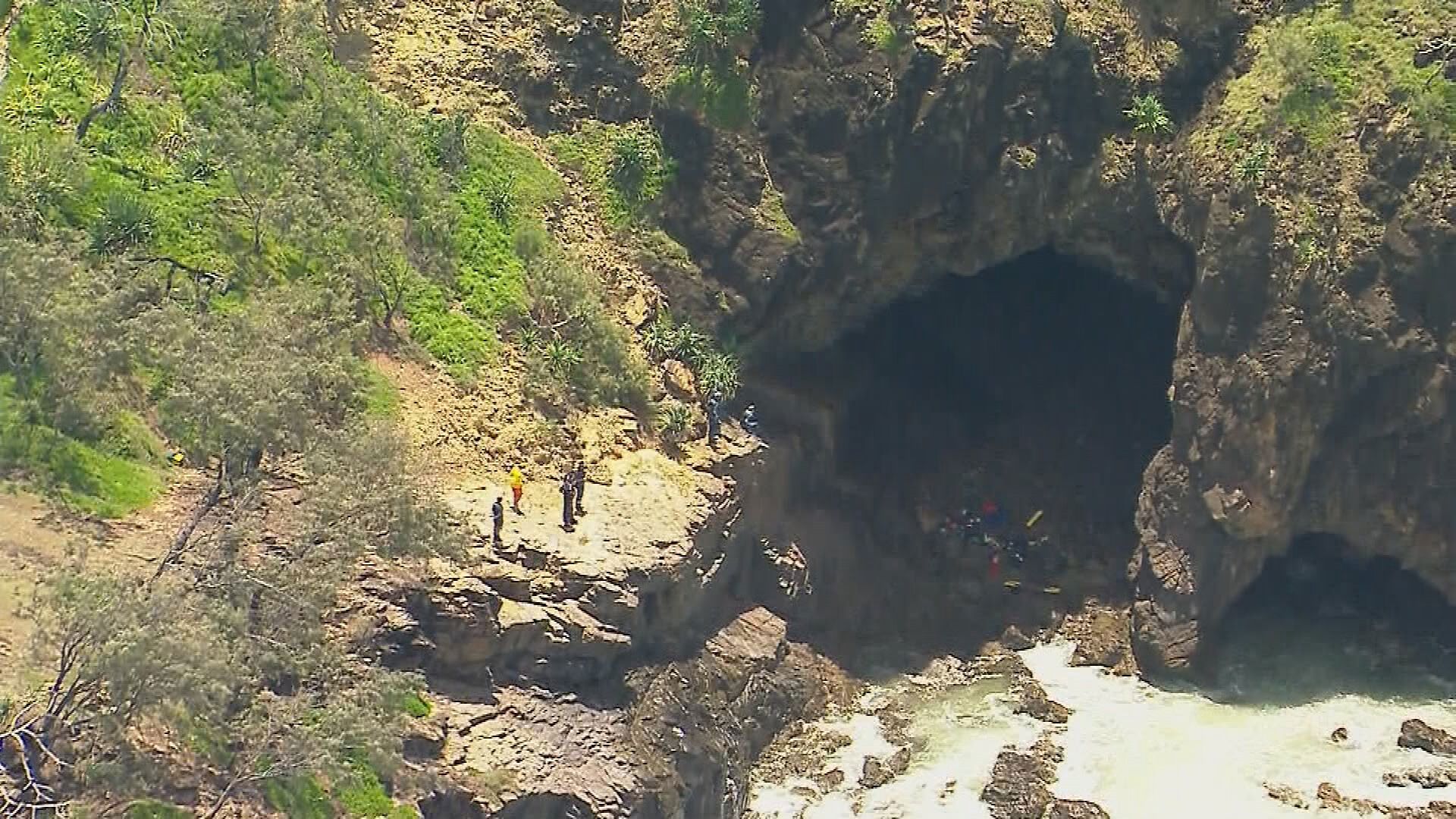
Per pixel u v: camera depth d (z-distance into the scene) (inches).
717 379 2196.1
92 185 1918.1
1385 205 2182.6
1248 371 2198.6
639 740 1808.6
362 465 1675.7
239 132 2059.5
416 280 2108.8
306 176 2070.6
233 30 2172.7
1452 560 2249.0
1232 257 2215.8
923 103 2258.9
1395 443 2210.9
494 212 2219.5
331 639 1612.9
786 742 2082.9
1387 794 1996.8
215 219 1988.2
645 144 2310.5
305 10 2244.1
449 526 1733.5
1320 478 2237.9
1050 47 2287.2
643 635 1915.6
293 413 1668.3
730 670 2032.5
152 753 1422.2
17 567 1539.1
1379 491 2231.8
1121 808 1963.6
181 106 2086.6
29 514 1617.9
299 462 1722.4
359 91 2220.7
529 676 1786.4
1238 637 2306.8
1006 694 2202.3
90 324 1667.1
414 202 2166.6
